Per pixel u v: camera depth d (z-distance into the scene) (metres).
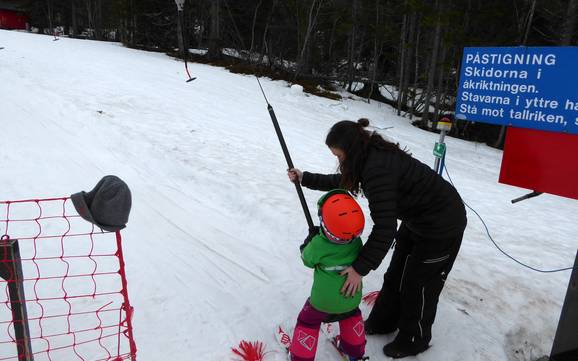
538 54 2.46
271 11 24.50
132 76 12.86
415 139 12.95
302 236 4.15
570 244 4.96
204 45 30.42
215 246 3.86
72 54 16.25
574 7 16.36
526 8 20.69
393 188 2.00
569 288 2.29
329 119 12.77
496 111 2.75
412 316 2.43
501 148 19.39
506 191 7.52
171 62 19.19
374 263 1.98
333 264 2.06
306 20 22.61
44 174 5.05
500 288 3.63
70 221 3.99
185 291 3.12
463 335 2.84
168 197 4.84
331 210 1.97
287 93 15.65
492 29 19.92
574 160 2.43
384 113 19.00
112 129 7.03
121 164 5.68
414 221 2.25
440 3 18.67
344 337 2.34
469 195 6.86
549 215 6.20
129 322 2.20
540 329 3.15
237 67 20.23
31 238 3.32
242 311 2.93
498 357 2.69
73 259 3.39
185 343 2.56
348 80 25.75
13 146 5.79
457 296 3.44
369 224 4.79
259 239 4.05
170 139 7.01
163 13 27.56
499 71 2.68
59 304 2.83
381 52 25.17
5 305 2.75
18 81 9.66
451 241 2.26
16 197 4.38
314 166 6.91
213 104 10.86
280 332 2.70
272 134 8.80
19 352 1.87
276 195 5.07
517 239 4.93
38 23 44.97
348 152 2.03
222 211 4.62
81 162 5.58
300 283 3.35
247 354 2.48
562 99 2.40
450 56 21.48
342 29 23.03
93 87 10.09
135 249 3.65
